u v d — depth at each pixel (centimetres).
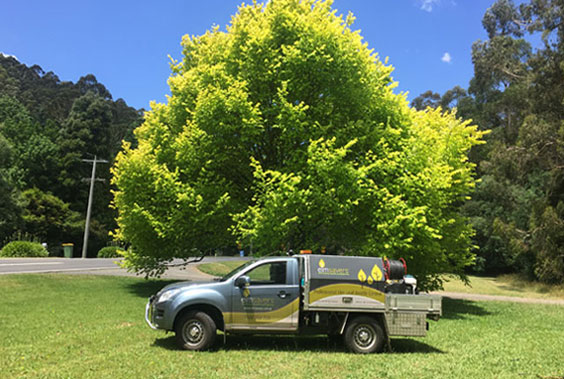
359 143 1510
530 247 3195
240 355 750
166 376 604
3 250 3425
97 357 700
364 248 1403
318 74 1467
